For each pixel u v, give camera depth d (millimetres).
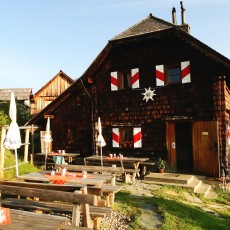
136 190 9969
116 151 14727
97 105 15484
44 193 5082
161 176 11578
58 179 7254
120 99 14812
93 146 15359
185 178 11055
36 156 15078
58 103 17000
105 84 15359
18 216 4402
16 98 25625
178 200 8773
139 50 14477
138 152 14117
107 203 6988
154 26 14531
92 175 8016
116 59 15109
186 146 18578
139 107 14227
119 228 5945
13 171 10445
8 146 7328
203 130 12484
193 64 12969
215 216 7633
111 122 14977
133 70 14438
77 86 15938
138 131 14086
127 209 7141
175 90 13336
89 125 15992
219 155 12180
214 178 11930
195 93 12844
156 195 9172
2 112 16594
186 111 13000
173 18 16625
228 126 13539
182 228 5945
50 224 4031
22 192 5297
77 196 4801
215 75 12430
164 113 13539
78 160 14492
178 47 13398
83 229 4574
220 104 12211
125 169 11891
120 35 15141
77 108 16516
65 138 16859
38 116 17188
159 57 13875
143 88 14172
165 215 6594
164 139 13484
